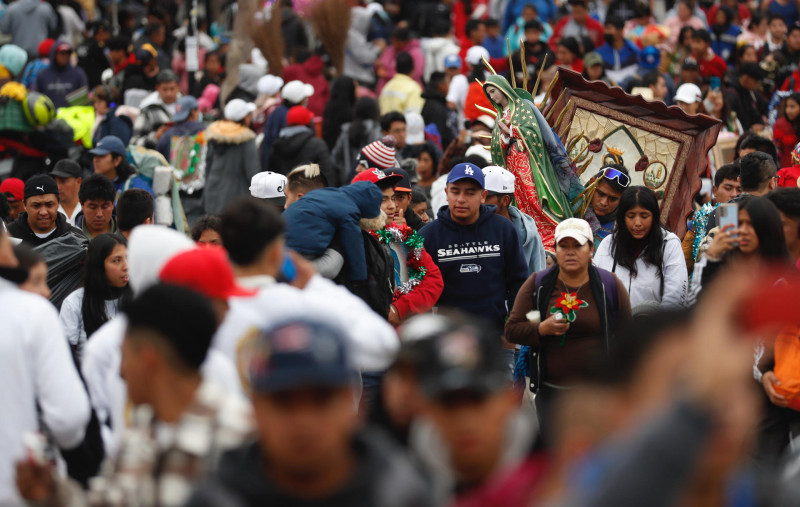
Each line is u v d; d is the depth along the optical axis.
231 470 7.00
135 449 8.38
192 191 29.86
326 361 6.70
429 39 47.38
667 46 45.97
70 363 11.44
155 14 47.88
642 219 17.52
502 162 22.42
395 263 18.05
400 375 7.62
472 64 40.47
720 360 5.28
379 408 9.82
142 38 45.34
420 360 7.29
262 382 6.71
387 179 17.95
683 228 22.67
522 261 19.03
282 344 6.74
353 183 16.86
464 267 18.77
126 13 49.78
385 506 6.83
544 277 16.22
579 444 7.20
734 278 5.28
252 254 11.12
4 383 11.03
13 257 12.09
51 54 40.00
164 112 32.94
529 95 22.75
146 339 8.78
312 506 6.86
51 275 18.56
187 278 10.27
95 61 43.44
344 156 31.89
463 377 7.16
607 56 44.16
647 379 6.64
